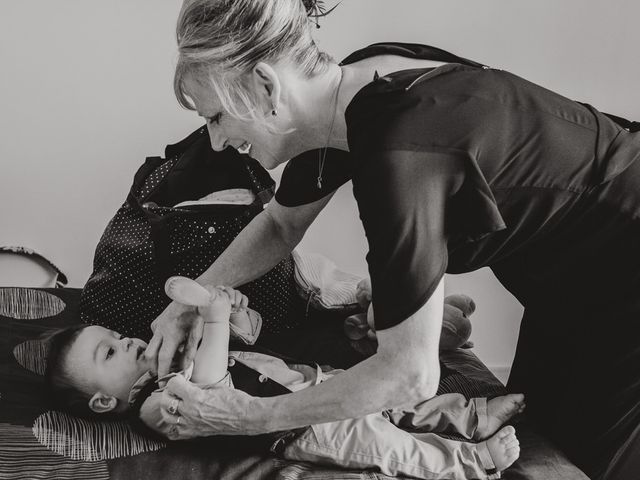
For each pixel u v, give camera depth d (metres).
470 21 2.36
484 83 1.12
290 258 1.86
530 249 1.24
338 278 2.00
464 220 1.08
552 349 1.39
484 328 2.51
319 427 1.38
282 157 1.21
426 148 1.03
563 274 1.24
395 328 1.04
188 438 1.40
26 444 1.35
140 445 1.40
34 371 1.58
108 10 2.24
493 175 1.09
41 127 2.31
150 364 1.52
